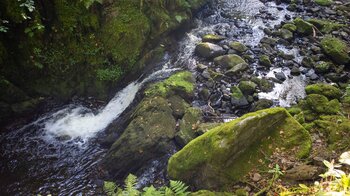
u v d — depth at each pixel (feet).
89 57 20.99
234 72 20.59
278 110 14.43
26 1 17.97
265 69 21.30
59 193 16.42
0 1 18.67
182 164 14.40
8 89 19.63
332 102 17.52
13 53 19.85
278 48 23.15
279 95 19.36
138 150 16.53
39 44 20.06
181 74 20.24
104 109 20.77
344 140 14.58
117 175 16.65
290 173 13.02
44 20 20.02
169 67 22.08
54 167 17.83
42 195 16.38
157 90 18.94
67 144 19.10
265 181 13.00
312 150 14.47
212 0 28.63
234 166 13.56
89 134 19.60
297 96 19.25
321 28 24.59
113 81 21.21
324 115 16.96
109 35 21.16
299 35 24.31
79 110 20.85
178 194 12.53
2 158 18.43
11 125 19.93
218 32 25.09
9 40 19.60
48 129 19.95
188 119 17.67
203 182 13.92
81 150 18.71
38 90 20.71
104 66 21.13
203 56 22.29
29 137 19.53
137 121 17.46
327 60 21.59
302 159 13.73
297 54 22.54
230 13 27.66
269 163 13.61
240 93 19.10
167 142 16.81
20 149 18.90
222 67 21.35
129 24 21.33
